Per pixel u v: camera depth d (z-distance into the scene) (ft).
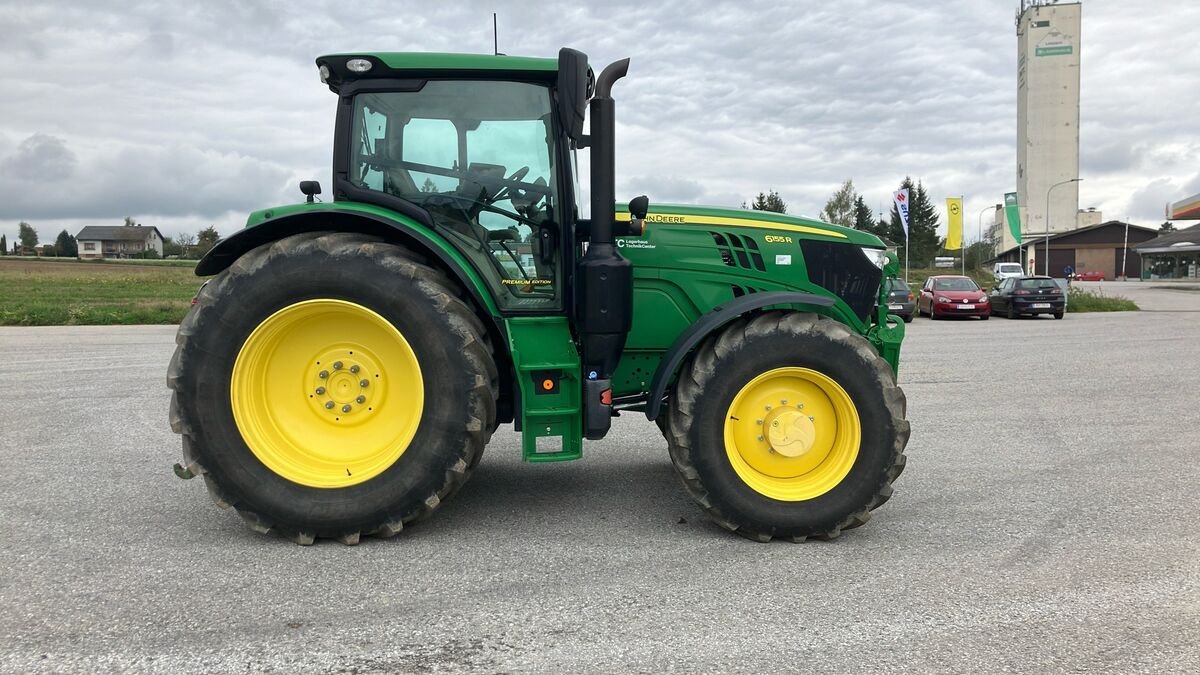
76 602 9.68
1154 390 27.22
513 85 12.66
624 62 11.77
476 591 10.12
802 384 12.34
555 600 9.85
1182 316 69.05
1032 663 8.31
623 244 13.64
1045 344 44.24
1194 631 9.03
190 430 11.53
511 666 8.20
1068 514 13.47
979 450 18.42
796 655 8.45
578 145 12.30
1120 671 8.14
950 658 8.41
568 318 12.54
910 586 10.34
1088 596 10.00
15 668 8.07
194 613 9.40
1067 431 20.57
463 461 11.74
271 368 12.13
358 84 12.52
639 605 9.71
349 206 12.41
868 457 11.98
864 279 14.49
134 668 8.11
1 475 15.75
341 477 11.81
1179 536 12.30
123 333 49.32
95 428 20.57
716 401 11.91
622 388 14.15
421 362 11.65
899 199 110.42
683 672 8.09
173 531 12.37
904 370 33.14
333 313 11.94
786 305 12.69
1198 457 17.62
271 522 11.66
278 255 11.69
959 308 68.13
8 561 11.03
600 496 14.58
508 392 13.33
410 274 11.63
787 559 11.35
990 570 10.89
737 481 11.94
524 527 12.75
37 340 44.45
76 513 13.24
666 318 13.83
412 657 8.39
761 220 14.19
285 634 8.89
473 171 12.75
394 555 11.41
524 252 12.80
